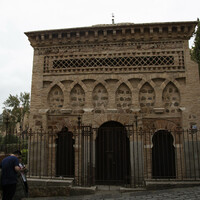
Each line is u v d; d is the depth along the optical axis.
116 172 12.61
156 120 12.68
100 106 13.09
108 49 13.52
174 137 12.38
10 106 34.34
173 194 7.60
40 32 13.72
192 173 11.73
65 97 13.30
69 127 13.05
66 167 12.22
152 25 13.11
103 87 13.31
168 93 12.98
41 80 13.58
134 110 12.72
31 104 13.28
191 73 12.84
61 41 13.80
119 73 13.20
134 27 13.17
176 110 12.72
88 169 10.88
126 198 7.68
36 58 13.88
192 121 12.27
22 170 7.39
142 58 13.29
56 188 8.78
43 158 12.52
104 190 9.95
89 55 13.58
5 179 6.42
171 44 13.28
